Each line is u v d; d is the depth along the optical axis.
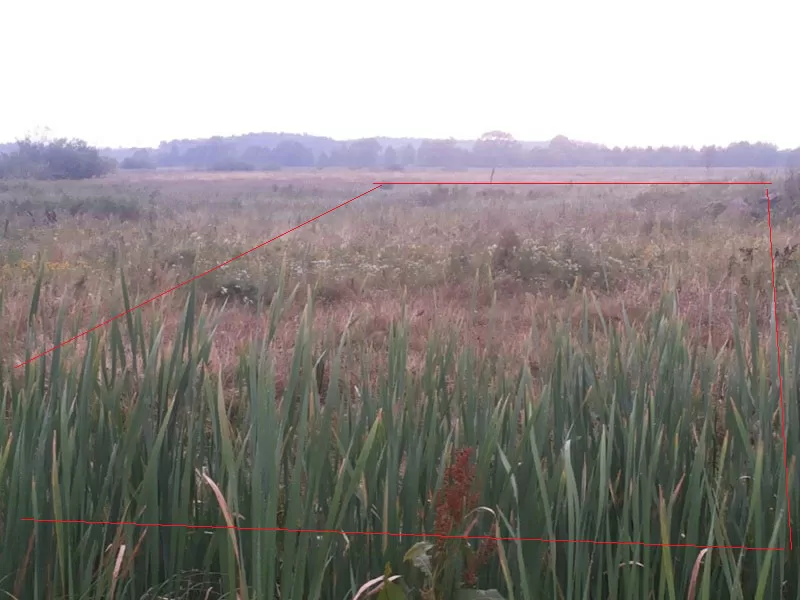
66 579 2.40
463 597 2.25
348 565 2.42
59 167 68.81
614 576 2.35
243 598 2.09
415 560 2.18
